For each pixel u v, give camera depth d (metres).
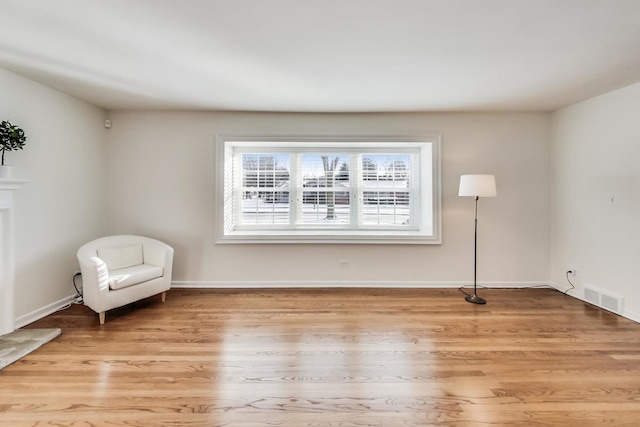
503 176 3.81
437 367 2.06
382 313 3.03
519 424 1.55
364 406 1.69
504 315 2.97
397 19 1.84
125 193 3.76
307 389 1.83
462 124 3.81
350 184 4.23
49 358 2.15
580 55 2.30
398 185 4.20
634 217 2.85
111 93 3.16
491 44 2.14
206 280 3.85
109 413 1.61
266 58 2.36
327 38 2.06
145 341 2.42
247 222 4.21
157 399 1.73
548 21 1.86
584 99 3.30
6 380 1.89
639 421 1.56
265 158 4.21
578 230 3.42
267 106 3.57
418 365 2.09
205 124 3.79
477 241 3.85
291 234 3.89
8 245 2.47
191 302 3.33
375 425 1.55
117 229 3.76
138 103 3.48
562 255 3.64
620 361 2.13
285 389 1.83
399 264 3.89
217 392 1.80
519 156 3.79
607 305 3.08
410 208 4.23
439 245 3.86
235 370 2.02
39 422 1.54
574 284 3.49
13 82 2.64
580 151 3.38
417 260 3.88
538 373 1.99
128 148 3.75
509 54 2.29
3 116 2.56
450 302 3.34
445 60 2.38
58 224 3.10
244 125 3.81
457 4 1.69
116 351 2.26
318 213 4.25
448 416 1.61
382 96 3.21
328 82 2.83
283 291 3.72
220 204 3.82
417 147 4.19
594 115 3.22
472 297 3.41
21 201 2.72
